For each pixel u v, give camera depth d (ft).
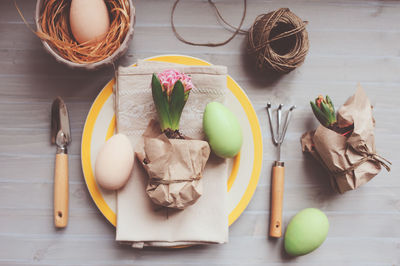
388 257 2.22
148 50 2.19
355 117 2.06
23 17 2.18
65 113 2.13
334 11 2.23
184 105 2.02
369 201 2.23
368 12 2.22
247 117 2.10
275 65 2.04
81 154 2.08
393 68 2.22
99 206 2.08
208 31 2.20
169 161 1.95
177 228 2.07
